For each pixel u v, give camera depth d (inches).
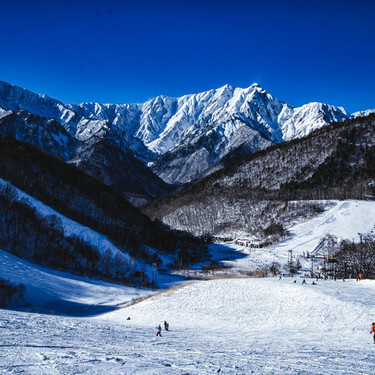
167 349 1104.2
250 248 7760.8
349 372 766.5
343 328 1806.1
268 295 2664.9
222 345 1307.8
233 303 2583.7
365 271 4699.8
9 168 6722.4
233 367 782.5
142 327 1957.4
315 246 7204.7
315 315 2076.8
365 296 2359.7
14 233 4687.5
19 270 3666.3
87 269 4650.6
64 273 4227.4
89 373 657.6
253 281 3206.2
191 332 1812.3
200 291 2999.5
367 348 1264.8
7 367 685.9
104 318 2522.1
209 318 2306.8
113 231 6545.3
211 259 7135.8
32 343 1037.8
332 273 4918.8
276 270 5748.0
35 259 4429.1
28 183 6555.1
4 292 3063.5
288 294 2593.5
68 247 4889.3
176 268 5999.0
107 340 1277.1
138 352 1000.2
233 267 6161.4
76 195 7253.9
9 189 5378.9
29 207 5246.1
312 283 3016.7
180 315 2429.9
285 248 7396.7
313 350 1185.4
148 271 5374.0
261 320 2165.4
